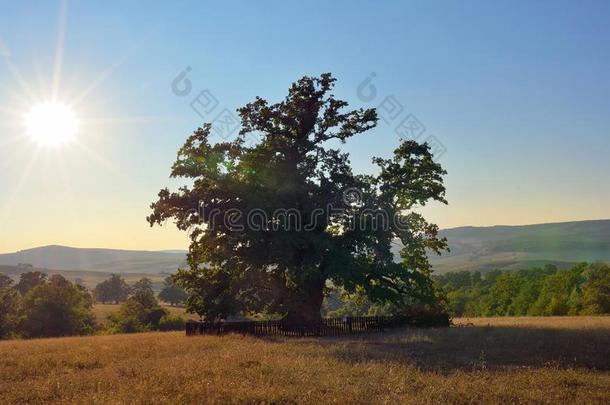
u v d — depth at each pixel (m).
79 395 12.34
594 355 20.09
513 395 12.52
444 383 13.84
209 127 41.41
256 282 40.09
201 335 34.34
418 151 43.50
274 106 41.22
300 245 37.72
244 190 38.88
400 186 43.03
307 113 40.81
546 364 17.69
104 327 102.44
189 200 39.22
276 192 37.97
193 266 42.91
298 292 40.50
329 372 15.40
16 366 18.25
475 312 119.75
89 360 19.44
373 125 42.09
